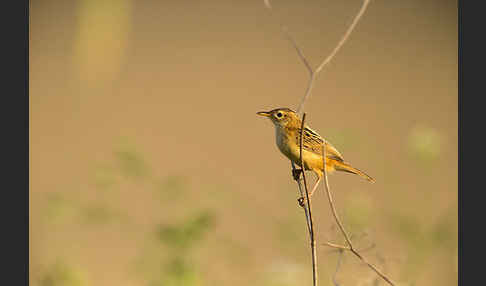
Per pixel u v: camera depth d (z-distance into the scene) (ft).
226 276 29.63
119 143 30.71
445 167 51.29
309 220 21.95
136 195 32.17
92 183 30.55
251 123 73.61
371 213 29.58
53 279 25.02
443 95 79.41
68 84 81.41
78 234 32.99
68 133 68.80
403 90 81.15
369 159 35.09
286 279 24.66
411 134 31.30
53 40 91.71
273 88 83.51
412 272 27.30
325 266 26.23
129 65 88.99
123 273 39.17
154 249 26.37
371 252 22.18
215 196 31.35
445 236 29.35
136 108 77.56
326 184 21.04
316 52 91.81
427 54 91.45
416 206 31.94
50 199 29.81
